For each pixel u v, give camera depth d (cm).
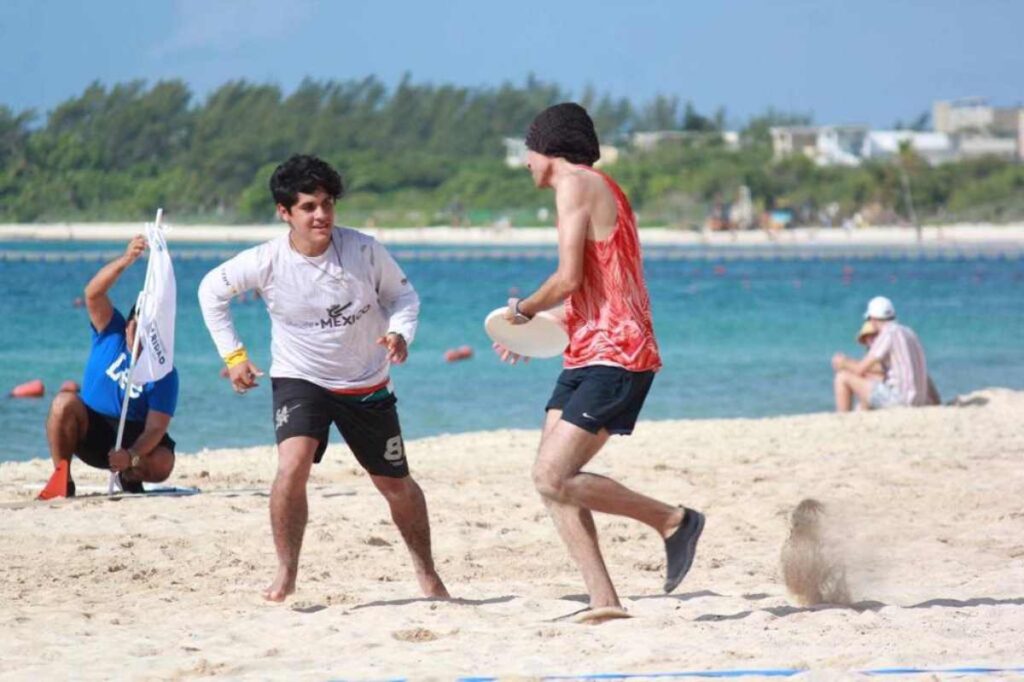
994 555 2406
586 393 1784
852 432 4238
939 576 2216
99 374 3086
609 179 1800
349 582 2233
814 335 9106
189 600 2080
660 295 13812
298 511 2019
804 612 1892
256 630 1859
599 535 2652
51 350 7531
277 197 1895
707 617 1897
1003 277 17438
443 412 5491
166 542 2530
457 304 12231
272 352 1991
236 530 2652
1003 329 9750
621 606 1881
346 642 1780
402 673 1597
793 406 5750
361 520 2764
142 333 2983
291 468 1967
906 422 4459
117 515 2786
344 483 3319
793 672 1552
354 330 1947
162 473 3116
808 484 3200
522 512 2867
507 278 16888
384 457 2028
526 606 1998
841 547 2230
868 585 2122
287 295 1933
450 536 2617
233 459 3853
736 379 6669
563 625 1838
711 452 3794
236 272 1936
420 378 6600
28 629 1873
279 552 2038
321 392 1970
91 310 3091
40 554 2419
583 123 1806
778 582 2227
